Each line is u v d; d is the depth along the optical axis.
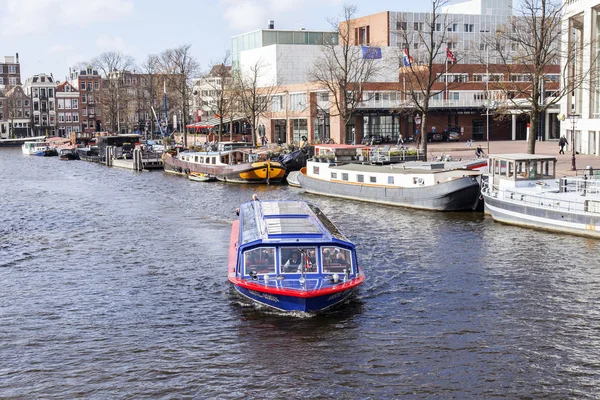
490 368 20.39
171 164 82.94
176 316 25.12
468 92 105.31
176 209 50.94
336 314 25.03
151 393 19.14
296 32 128.00
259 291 24.88
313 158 59.53
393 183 50.09
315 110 103.12
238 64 131.75
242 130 124.12
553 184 41.31
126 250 36.19
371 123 104.00
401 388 19.25
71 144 132.25
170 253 35.22
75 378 20.11
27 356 21.67
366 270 30.67
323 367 20.64
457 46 134.25
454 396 18.78
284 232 26.72
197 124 124.75
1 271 32.19
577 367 20.38
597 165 56.84
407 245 35.59
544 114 103.75
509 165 41.34
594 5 65.31
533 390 19.03
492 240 36.16
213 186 66.38
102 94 169.62
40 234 41.38
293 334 23.20
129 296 27.66
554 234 37.19
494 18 137.00
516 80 95.69
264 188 63.31
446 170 47.56
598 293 26.81
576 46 67.44
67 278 30.67
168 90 137.00
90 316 25.28
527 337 22.61
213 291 28.09
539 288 27.61
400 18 127.12
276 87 110.88
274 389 19.28
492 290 27.50
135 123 166.50
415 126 106.44
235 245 31.12
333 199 54.22
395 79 111.19
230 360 21.20
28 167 99.81
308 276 25.66
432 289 27.80
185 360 21.25
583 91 71.25
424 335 22.95
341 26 129.25
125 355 21.66
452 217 43.66
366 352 21.67
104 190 65.50
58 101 186.12
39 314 25.58
